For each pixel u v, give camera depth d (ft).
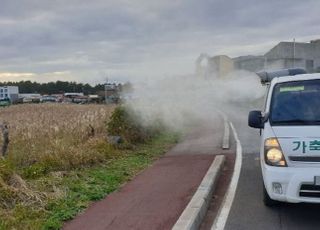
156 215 22.76
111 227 21.34
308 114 22.63
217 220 22.48
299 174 20.36
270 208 24.07
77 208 24.62
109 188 28.91
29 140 46.21
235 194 27.17
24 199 25.25
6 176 26.86
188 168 34.86
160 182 30.40
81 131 50.16
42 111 131.95
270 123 22.75
